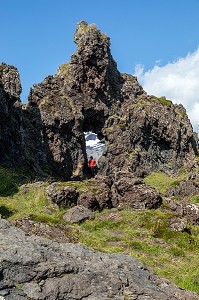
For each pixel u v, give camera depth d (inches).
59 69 2235.5
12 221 836.0
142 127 2167.8
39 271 378.6
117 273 418.6
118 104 2229.3
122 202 1113.4
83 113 2087.8
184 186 1556.3
